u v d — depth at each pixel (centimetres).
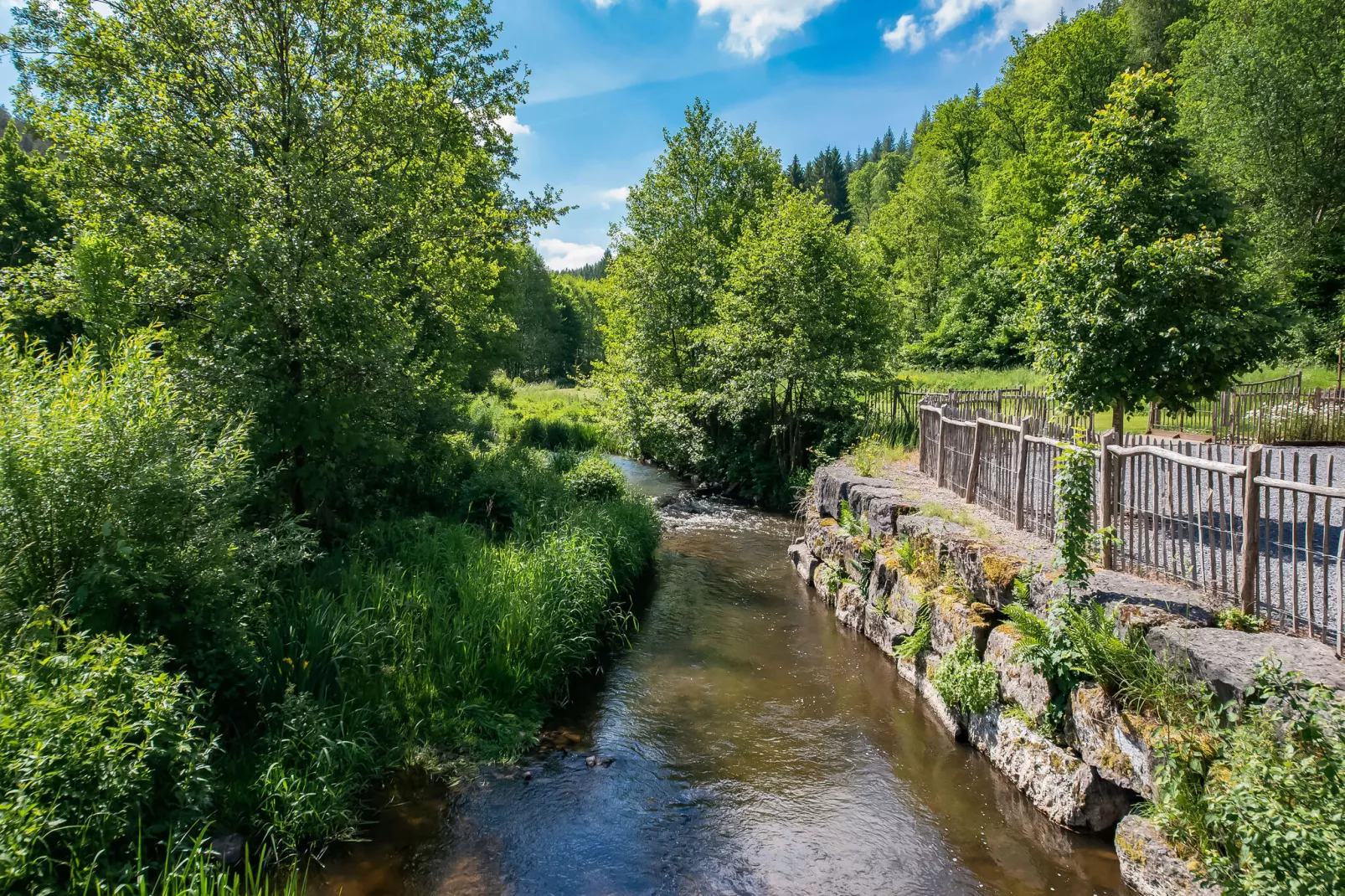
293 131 944
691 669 808
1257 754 329
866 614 895
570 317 7675
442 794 550
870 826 516
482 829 509
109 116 902
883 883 455
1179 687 417
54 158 917
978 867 465
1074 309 866
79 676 395
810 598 1076
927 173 4259
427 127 1177
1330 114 2175
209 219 830
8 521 450
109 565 458
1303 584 519
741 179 2712
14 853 318
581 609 848
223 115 933
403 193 1105
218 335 823
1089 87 3081
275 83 966
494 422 2611
